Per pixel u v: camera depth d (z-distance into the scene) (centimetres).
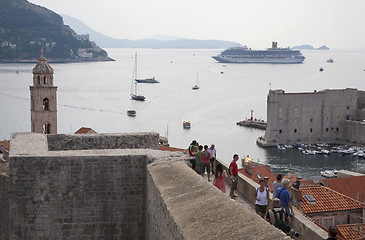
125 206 1870
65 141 2288
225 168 2409
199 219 1281
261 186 1788
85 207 1839
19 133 2302
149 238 1780
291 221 1653
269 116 19612
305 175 14412
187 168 1738
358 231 3019
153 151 1953
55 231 1823
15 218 1797
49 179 1805
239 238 1101
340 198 3847
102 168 1842
